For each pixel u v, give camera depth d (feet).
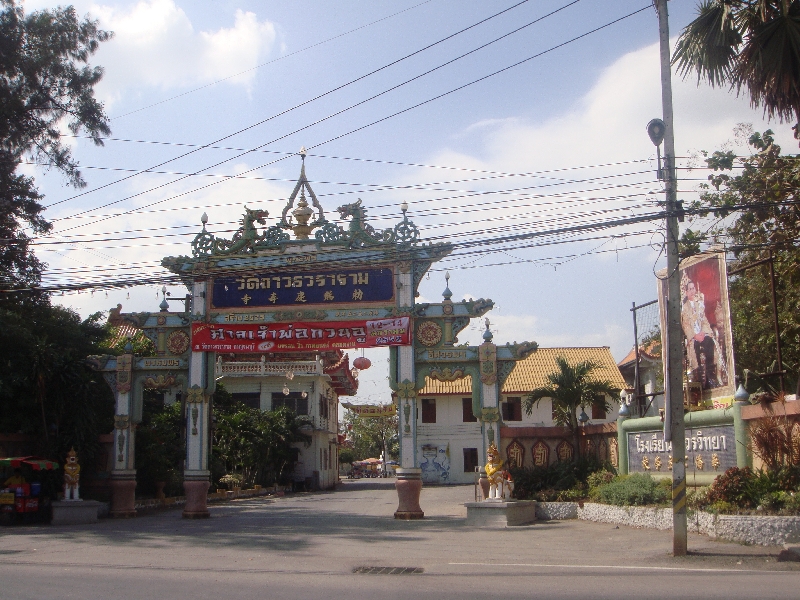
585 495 66.95
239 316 74.08
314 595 30.63
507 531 57.47
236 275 74.79
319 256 73.46
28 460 67.56
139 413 76.23
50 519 69.56
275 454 137.18
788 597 28.66
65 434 75.61
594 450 74.95
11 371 74.23
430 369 71.26
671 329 44.70
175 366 75.36
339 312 72.43
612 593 30.32
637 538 50.72
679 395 43.88
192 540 52.26
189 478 72.54
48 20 81.05
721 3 50.11
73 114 83.76
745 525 44.60
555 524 62.13
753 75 50.44
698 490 52.85
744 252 70.44
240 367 152.05
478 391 70.33
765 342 73.10
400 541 51.42
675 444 43.29
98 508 71.00
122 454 75.25
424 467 149.59
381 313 71.61
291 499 112.06
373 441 333.01
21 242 74.13
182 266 75.51
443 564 40.40
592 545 48.44
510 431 76.64
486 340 71.15
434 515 73.51
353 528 60.54
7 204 80.69
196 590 31.89
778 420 48.03
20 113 79.82
